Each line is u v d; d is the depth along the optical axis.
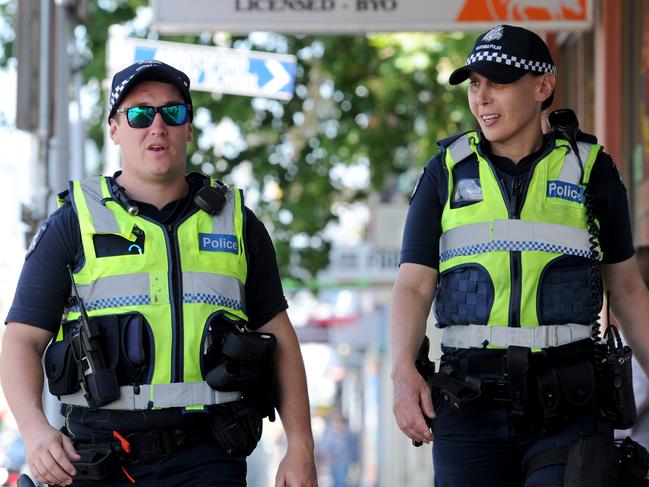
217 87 21.72
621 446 10.73
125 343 10.21
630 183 23.58
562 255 10.95
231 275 10.58
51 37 22.53
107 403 10.16
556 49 29.31
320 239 37.66
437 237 11.27
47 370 10.33
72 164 25.73
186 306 10.35
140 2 37.19
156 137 10.41
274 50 36.28
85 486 10.14
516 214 10.99
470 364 10.95
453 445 10.99
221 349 10.36
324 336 56.72
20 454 36.53
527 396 10.69
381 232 38.34
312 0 21.05
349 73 37.19
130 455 10.15
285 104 36.28
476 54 11.05
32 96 22.41
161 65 10.45
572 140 11.27
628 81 23.47
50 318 10.35
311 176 37.19
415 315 11.13
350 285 49.56
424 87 37.41
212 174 36.03
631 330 11.55
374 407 64.94
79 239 10.39
